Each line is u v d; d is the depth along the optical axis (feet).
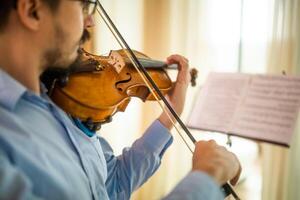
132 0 6.86
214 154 2.15
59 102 2.80
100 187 2.50
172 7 7.36
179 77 3.80
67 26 2.11
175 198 1.77
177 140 7.63
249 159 9.53
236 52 8.34
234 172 2.16
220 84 4.75
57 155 2.06
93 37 5.74
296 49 7.31
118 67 3.45
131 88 3.52
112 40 6.11
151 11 7.16
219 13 8.19
